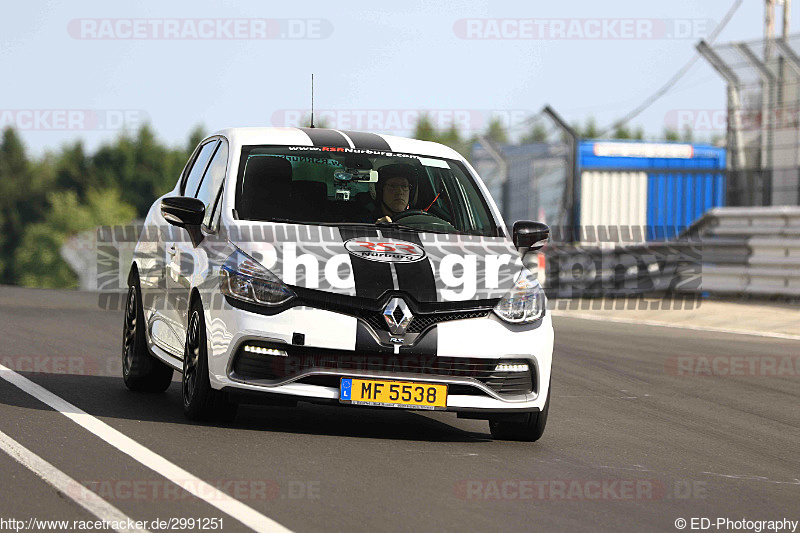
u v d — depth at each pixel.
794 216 45.31
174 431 16.03
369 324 15.97
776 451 17.73
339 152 19.30
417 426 18.11
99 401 18.61
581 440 17.67
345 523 11.57
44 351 24.97
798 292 44.41
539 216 74.50
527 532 11.68
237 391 16.05
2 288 49.16
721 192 79.75
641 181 78.25
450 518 12.05
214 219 18.05
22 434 15.26
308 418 18.03
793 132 53.44
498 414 16.61
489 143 79.31
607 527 12.13
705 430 19.36
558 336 34.03
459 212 19.00
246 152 18.92
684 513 13.02
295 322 15.84
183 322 17.80
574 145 75.69
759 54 53.22
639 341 33.47
